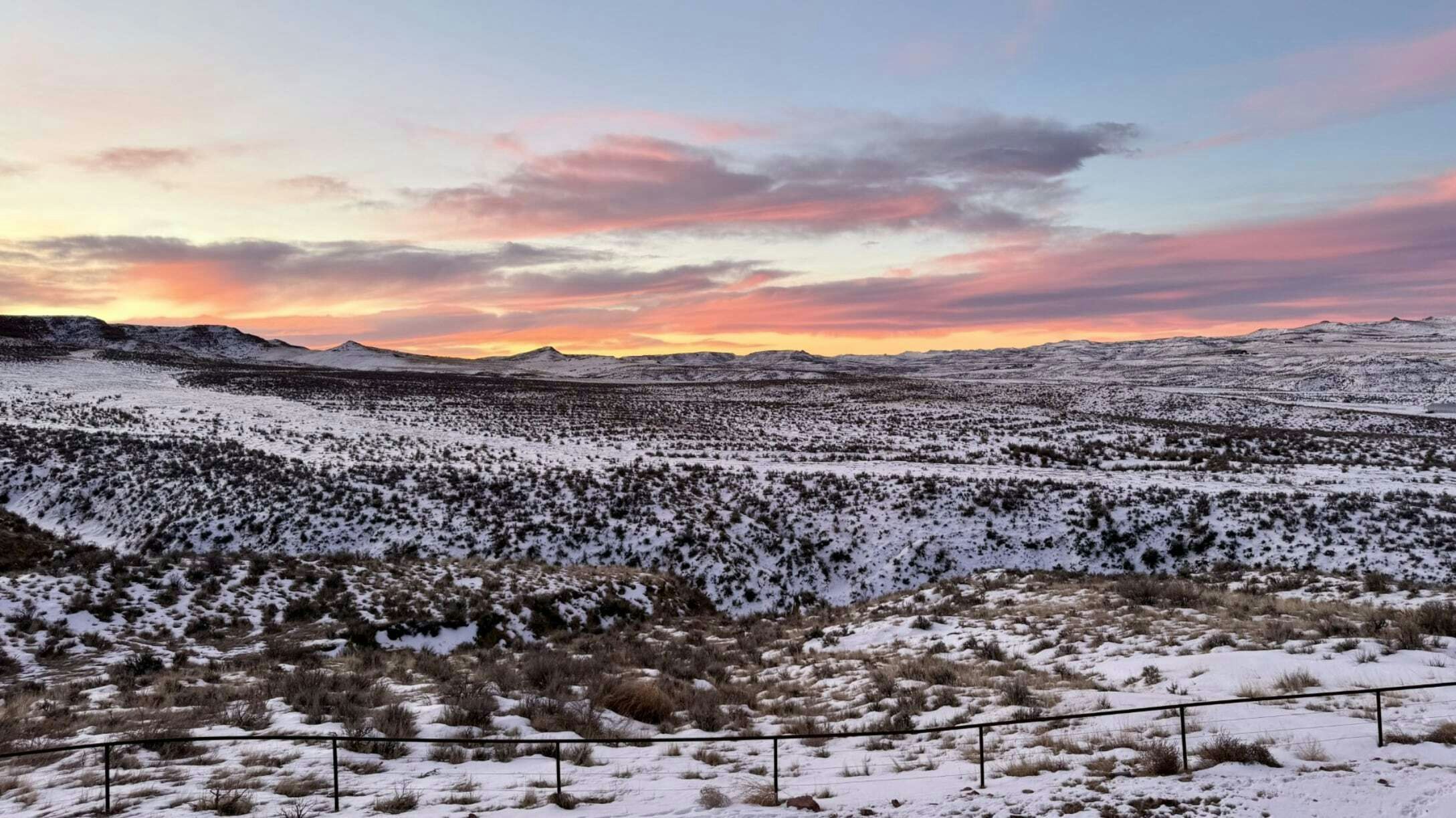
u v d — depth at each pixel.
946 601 28.88
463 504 38.66
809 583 35.06
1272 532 34.62
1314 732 10.88
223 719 13.48
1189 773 9.57
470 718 13.72
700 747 13.06
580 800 9.36
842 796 9.55
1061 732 12.29
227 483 39.50
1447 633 16.81
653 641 26.20
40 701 15.16
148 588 25.05
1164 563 34.31
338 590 26.92
